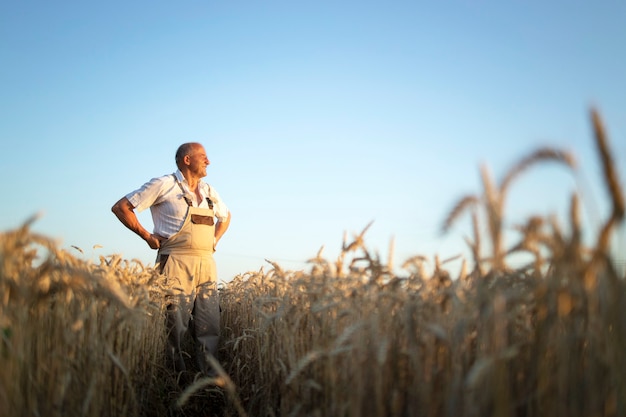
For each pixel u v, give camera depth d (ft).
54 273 11.06
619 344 7.57
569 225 7.44
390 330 10.43
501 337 7.93
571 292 7.81
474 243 8.61
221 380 11.41
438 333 8.52
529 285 9.04
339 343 9.78
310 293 12.74
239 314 24.75
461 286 9.68
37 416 10.78
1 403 9.78
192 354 24.13
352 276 11.97
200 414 18.26
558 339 8.30
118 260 17.61
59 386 11.38
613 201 6.75
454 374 8.73
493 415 8.32
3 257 9.84
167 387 19.19
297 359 13.28
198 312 22.29
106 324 12.82
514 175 7.20
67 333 11.61
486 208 7.39
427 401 9.17
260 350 16.44
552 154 6.86
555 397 8.39
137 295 15.52
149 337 18.13
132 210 21.80
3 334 9.94
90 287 11.77
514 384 9.31
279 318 13.99
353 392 10.20
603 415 8.17
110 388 13.16
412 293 10.92
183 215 22.13
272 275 18.13
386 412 10.18
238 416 17.01
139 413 15.47
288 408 12.98
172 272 21.84
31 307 11.04
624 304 7.41
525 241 8.50
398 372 10.33
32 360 11.18
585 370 8.61
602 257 7.09
